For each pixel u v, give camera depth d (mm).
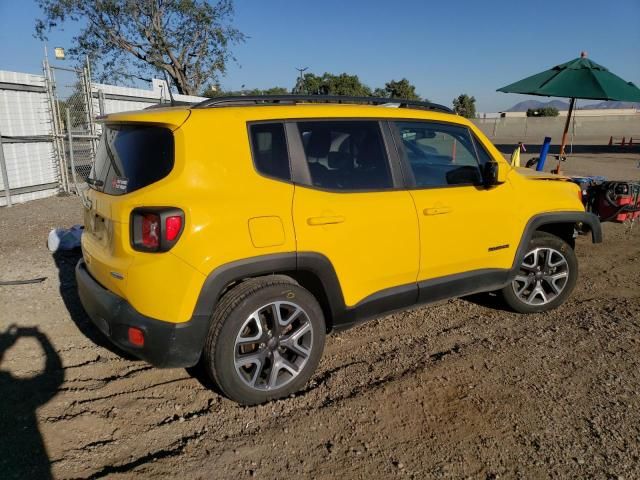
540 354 3979
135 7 25703
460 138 4188
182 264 2869
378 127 3734
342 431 3043
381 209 3541
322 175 3410
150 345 2930
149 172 3029
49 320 4488
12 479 2602
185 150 2990
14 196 10016
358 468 2748
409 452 2873
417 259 3758
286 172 3277
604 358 3916
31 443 2881
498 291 4723
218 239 2936
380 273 3598
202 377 3631
